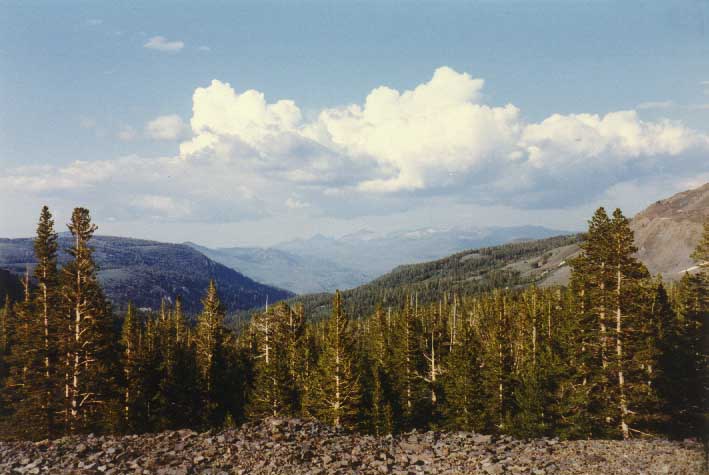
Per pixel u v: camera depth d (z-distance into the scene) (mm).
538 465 17750
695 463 17219
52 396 39219
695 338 42000
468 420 47375
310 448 19766
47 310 41375
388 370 58656
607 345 37656
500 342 48500
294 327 64125
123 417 44500
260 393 53656
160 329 78125
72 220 41281
